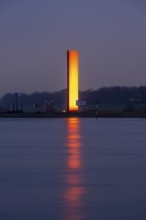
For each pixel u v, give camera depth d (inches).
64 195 578.6
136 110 4574.3
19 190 612.4
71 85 4097.0
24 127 2138.3
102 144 1282.0
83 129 1959.9
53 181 682.8
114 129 1958.7
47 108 4547.2
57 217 469.1
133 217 467.8
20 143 1325.0
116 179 699.4
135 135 1612.9
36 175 741.3
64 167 834.2
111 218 464.1
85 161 920.9
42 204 528.4
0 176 731.4
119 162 904.3
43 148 1180.5
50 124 2431.1
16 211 495.8
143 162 903.1
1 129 1993.1
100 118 3479.3
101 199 554.3
